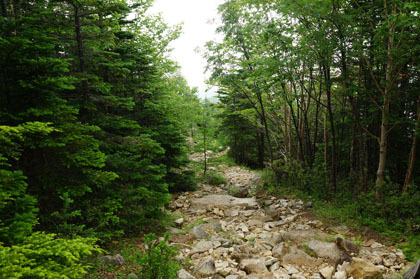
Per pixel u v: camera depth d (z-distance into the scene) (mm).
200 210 9805
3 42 3574
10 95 4262
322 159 12117
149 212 7125
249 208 9773
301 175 10703
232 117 22031
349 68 9031
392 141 9680
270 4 10016
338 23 7324
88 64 7043
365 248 5824
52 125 4434
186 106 17000
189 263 5402
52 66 4391
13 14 5211
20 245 2635
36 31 4180
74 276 2438
